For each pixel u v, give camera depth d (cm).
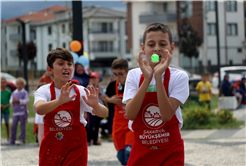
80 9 802
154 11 3838
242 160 563
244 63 3506
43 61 4456
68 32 1477
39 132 611
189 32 3547
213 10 3666
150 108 286
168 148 285
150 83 286
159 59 282
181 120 297
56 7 3912
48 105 287
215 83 2309
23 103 854
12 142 848
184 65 3703
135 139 296
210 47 3672
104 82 3472
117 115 512
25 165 567
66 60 309
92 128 807
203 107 1183
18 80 857
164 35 280
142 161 289
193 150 684
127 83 298
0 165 569
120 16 4831
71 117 310
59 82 317
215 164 544
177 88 287
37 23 4453
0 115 897
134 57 3950
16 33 4750
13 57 4859
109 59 4884
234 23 3641
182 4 3722
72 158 311
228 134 891
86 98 316
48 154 311
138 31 3944
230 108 1309
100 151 715
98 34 4734
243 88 1466
